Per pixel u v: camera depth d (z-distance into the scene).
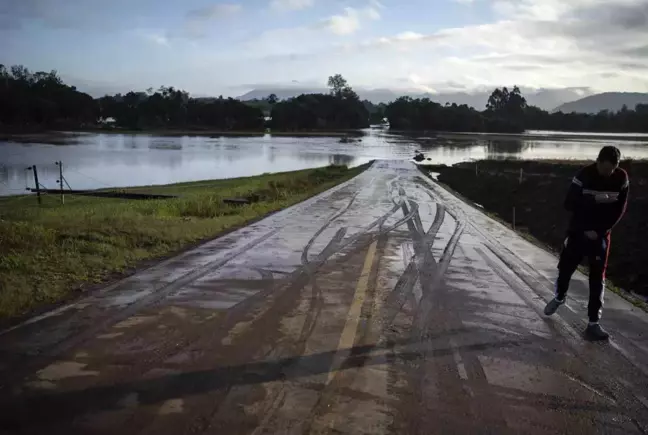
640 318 6.04
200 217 14.28
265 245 9.70
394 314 5.82
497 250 9.94
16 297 5.79
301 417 3.51
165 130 145.88
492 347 4.94
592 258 5.35
